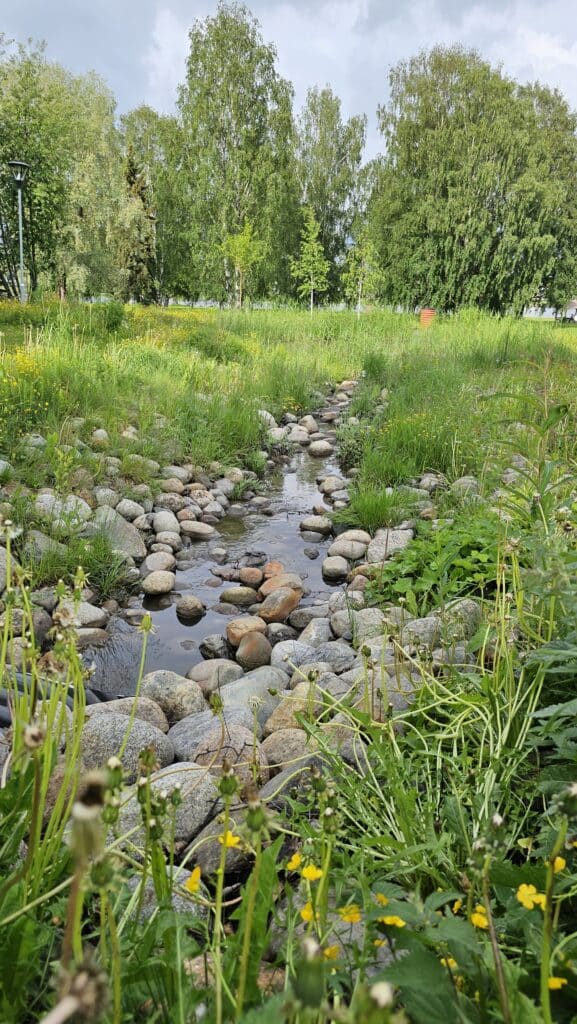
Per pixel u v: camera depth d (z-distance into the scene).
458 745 2.21
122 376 9.06
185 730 2.75
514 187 31.31
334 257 39.16
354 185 38.81
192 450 7.68
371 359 12.85
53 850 1.40
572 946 1.20
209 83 31.42
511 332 18.19
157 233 37.03
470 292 32.66
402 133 32.91
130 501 5.98
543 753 2.08
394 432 7.68
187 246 37.09
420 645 2.81
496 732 2.14
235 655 4.08
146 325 15.43
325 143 37.91
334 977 1.09
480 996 1.02
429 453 7.20
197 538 5.94
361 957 1.10
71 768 1.43
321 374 13.29
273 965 1.27
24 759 1.33
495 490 5.48
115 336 12.59
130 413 8.06
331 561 5.20
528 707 2.06
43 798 1.36
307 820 1.85
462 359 13.38
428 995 0.98
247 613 4.63
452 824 1.61
